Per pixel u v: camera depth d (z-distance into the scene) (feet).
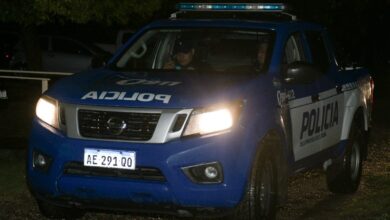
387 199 24.38
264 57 20.89
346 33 72.28
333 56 25.23
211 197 17.43
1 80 42.55
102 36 79.30
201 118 17.56
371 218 21.98
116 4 38.24
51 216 20.47
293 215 22.88
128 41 22.98
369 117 27.96
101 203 18.24
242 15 23.91
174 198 17.43
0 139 32.83
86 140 17.89
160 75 20.25
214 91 18.26
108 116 17.92
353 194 26.32
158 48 23.00
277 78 20.47
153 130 17.53
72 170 18.10
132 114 17.72
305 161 22.06
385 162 33.06
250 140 18.07
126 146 17.54
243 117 18.06
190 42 22.27
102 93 18.40
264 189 19.29
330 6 59.31
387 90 74.08
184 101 17.71
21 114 42.50
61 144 18.07
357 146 26.53
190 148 17.30
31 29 51.19
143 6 38.75
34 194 19.22
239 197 17.83
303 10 56.44
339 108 24.58
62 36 67.36
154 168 17.40
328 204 24.63
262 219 19.35
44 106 18.98
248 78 19.61
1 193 24.06
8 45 65.05
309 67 20.42
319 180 28.60
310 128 22.11
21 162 27.86
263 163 18.92
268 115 19.02
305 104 21.65
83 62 66.54
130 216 22.03
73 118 18.16
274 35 21.58
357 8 64.69
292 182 28.07
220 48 21.85
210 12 24.06
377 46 85.20
